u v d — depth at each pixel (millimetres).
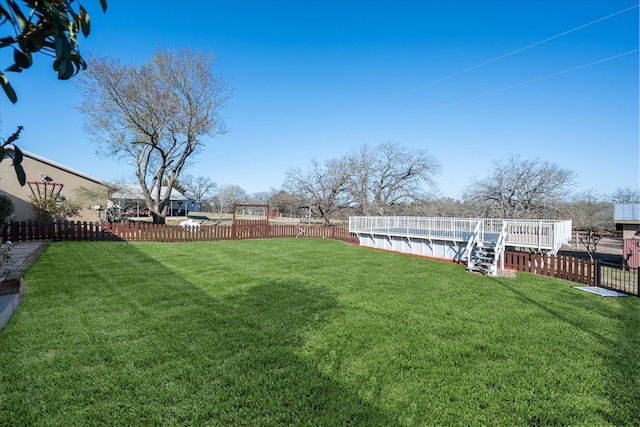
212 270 9852
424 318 6086
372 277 9766
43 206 20406
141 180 24531
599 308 7039
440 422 3135
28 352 4168
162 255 12336
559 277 10602
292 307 6434
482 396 3564
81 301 6277
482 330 5547
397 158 33312
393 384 3758
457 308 6805
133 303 6297
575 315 6492
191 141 24344
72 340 4562
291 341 4828
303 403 3348
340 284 8633
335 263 12156
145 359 4113
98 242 15250
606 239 28812
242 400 3359
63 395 3328
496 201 26438
